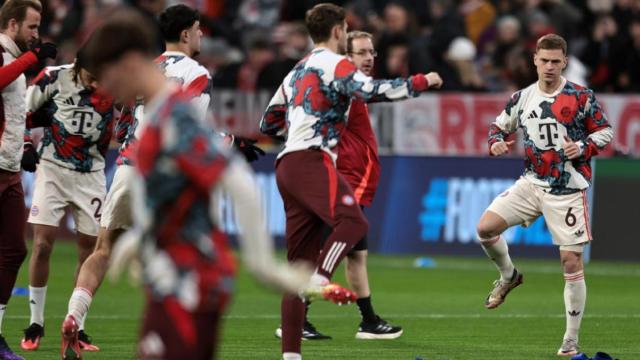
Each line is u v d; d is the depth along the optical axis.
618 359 27.17
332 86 24.23
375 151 31.56
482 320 36.03
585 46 67.94
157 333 14.98
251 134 63.00
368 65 32.38
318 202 23.98
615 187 51.66
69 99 30.52
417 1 73.56
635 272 49.06
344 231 23.66
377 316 32.47
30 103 30.28
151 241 15.23
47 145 30.89
